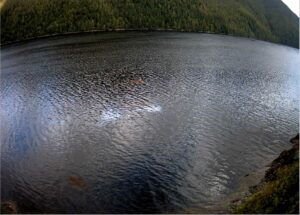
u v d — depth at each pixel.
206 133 53.56
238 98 73.56
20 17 167.75
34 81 84.69
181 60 111.19
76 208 35.78
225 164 44.53
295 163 37.56
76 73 90.38
